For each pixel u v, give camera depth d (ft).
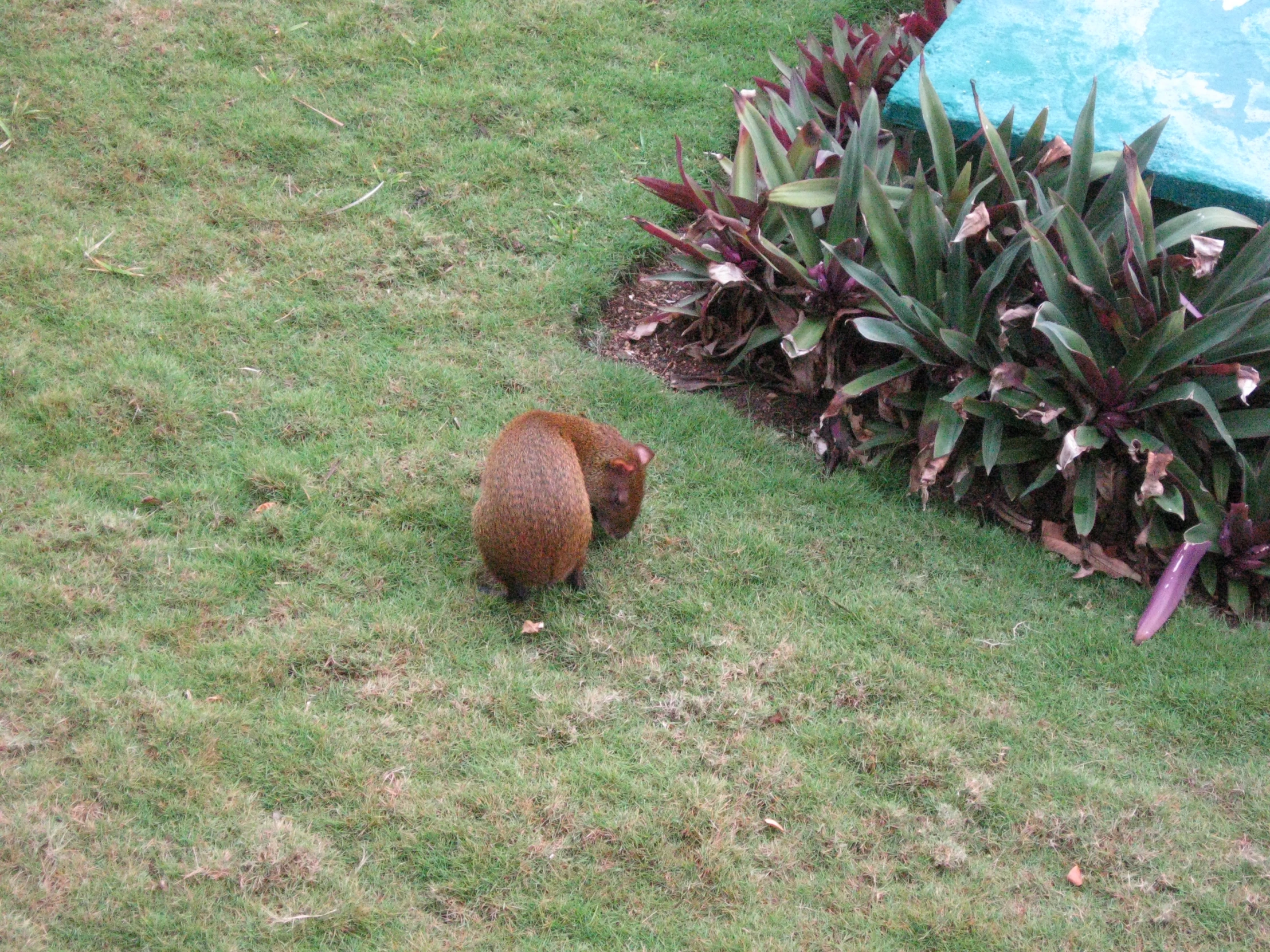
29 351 17.28
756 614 15.33
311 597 14.71
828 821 12.84
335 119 22.57
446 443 17.10
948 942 11.77
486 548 14.20
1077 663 15.17
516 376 18.42
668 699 14.03
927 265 17.39
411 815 12.35
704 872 12.17
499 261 20.49
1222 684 14.97
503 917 11.59
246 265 19.66
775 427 18.80
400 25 25.02
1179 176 18.03
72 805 11.94
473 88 23.71
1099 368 16.57
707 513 16.80
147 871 11.45
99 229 19.72
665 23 26.30
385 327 19.02
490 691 13.84
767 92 21.30
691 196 19.10
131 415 16.67
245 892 11.43
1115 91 19.94
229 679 13.55
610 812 12.62
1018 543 17.10
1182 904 12.33
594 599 15.29
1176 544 16.67
